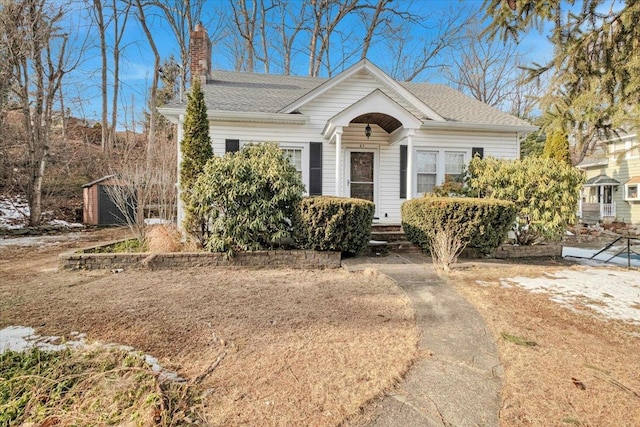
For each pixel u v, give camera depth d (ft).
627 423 6.59
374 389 7.73
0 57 41.73
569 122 16.10
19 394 7.59
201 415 6.83
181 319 12.18
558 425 6.55
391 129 32.32
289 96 35.45
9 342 10.22
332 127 28.76
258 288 16.46
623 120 13.94
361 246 22.86
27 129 44.37
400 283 16.98
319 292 15.76
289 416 6.79
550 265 22.36
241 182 21.36
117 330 11.16
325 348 9.87
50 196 51.93
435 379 8.17
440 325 11.63
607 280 17.87
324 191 32.48
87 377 8.09
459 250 22.74
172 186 30.55
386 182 33.53
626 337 10.69
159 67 64.95
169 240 22.72
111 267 20.33
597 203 72.33
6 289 15.97
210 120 30.14
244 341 10.35
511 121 35.09
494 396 7.48
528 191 25.29
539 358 9.22
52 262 23.13
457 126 32.99
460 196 28.78
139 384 7.82
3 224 44.24
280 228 21.94
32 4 42.47
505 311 13.01
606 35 14.11
